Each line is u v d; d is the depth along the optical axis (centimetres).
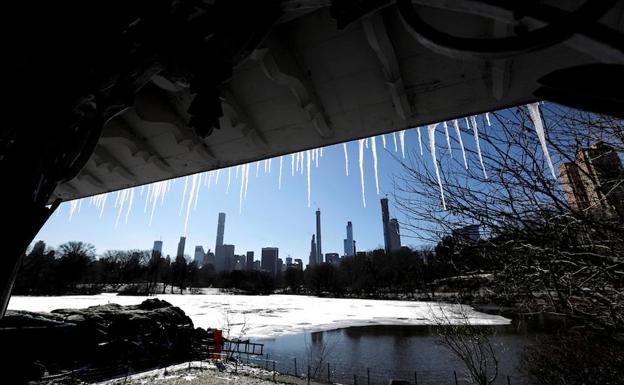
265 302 9000
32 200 182
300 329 4594
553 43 102
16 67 184
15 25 183
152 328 2033
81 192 627
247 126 409
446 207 523
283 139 448
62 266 9075
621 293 431
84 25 186
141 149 466
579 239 466
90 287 10562
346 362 2775
